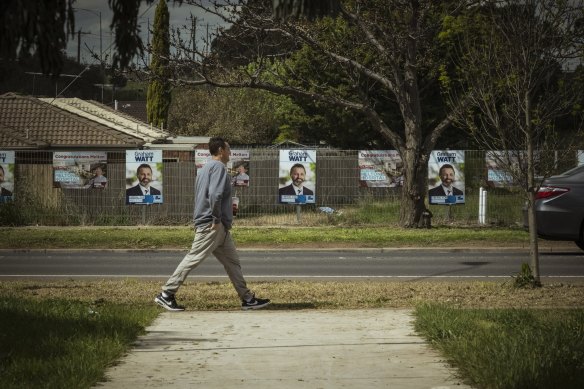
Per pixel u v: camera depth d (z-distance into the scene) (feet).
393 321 29.63
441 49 78.23
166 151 118.32
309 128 125.80
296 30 73.87
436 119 118.01
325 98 79.41
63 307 30.89
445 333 26.12
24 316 28.81
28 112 124.77
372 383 20.71
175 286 32.78
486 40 39.17
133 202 83.92
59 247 66.18
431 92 116.67
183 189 85.56
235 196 85.71
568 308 32.14
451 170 81.15
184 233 71.72
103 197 86.33
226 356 24.02
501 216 80.74
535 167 38.93
